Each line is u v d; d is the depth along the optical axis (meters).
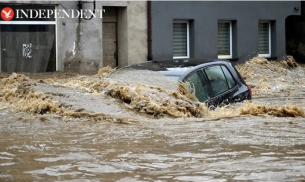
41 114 13.56
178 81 14.11
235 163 8.81
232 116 13.37
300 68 32.22
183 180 7.92
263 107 13.80
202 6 33.53
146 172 8.40
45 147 10.20
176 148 9.98
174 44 33.12
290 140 10.52
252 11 35.59
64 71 29.25
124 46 31.44
